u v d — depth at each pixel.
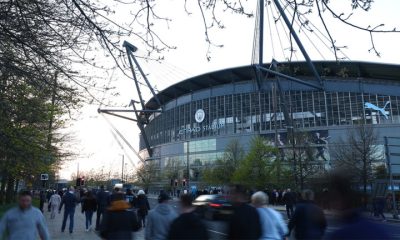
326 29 4.51
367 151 39.06
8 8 6.55
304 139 48.19
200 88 103.94
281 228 7.10
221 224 21.67
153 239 7.42
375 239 2.97
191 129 101.75
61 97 8.15
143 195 18.59
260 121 89.62
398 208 33.94
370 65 78.31
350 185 3.20
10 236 6.84
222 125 95.00
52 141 24.19
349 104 82.94
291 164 46.00
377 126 76.19
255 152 53.72
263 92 90.56
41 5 6.58
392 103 80.62
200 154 96.25
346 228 3.08
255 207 6.80
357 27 4.25
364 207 3.18
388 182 33.78
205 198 25.30
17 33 6.94
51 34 6.96
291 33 4.82
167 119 111.50
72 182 118.56
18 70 7.58
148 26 5.73
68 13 6.61
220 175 66.50
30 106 10.00
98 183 115.69
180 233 5.70
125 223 7.24
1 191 34.75
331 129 80.19
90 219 18.03
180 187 93.88
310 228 6.83
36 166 20.41
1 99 9.15
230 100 95.00
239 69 91.19
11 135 12.01
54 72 7.66
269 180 50.09
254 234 6.10
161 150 110.19
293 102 87.00
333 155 50.50
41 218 7.16
